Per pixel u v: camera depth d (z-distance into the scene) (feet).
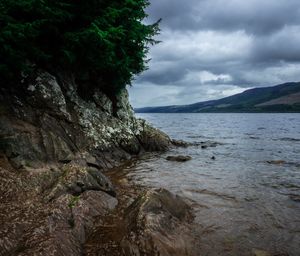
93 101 65.41
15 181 30.89
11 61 41.83
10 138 37.88
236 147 91.04
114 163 57.00
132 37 60.29
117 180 44.16
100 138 57.82
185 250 23.03
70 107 55.36
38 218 23.77
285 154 76.33
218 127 217.56
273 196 37.91
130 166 56.18
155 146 78.07
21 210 25.11
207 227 27.76
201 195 37.83
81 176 32.30
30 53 45.65
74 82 59.41
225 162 63.16
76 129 53.21
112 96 72.64
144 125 80.84
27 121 43.52
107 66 60.49
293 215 31.35
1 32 36.45
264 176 49.39
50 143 43.01
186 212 30.07
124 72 65.87
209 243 24.68
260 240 25.49
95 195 31.01
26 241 20.62
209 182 44.75
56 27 46.62
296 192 39.83
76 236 23.43
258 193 39.17
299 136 134.51
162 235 23.59
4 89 43.70
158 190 29.71
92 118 59.72
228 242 24.97
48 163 40.42
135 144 69.77
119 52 61.21
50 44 50.93
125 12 54.90
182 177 47.78
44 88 48.91
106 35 47.44
